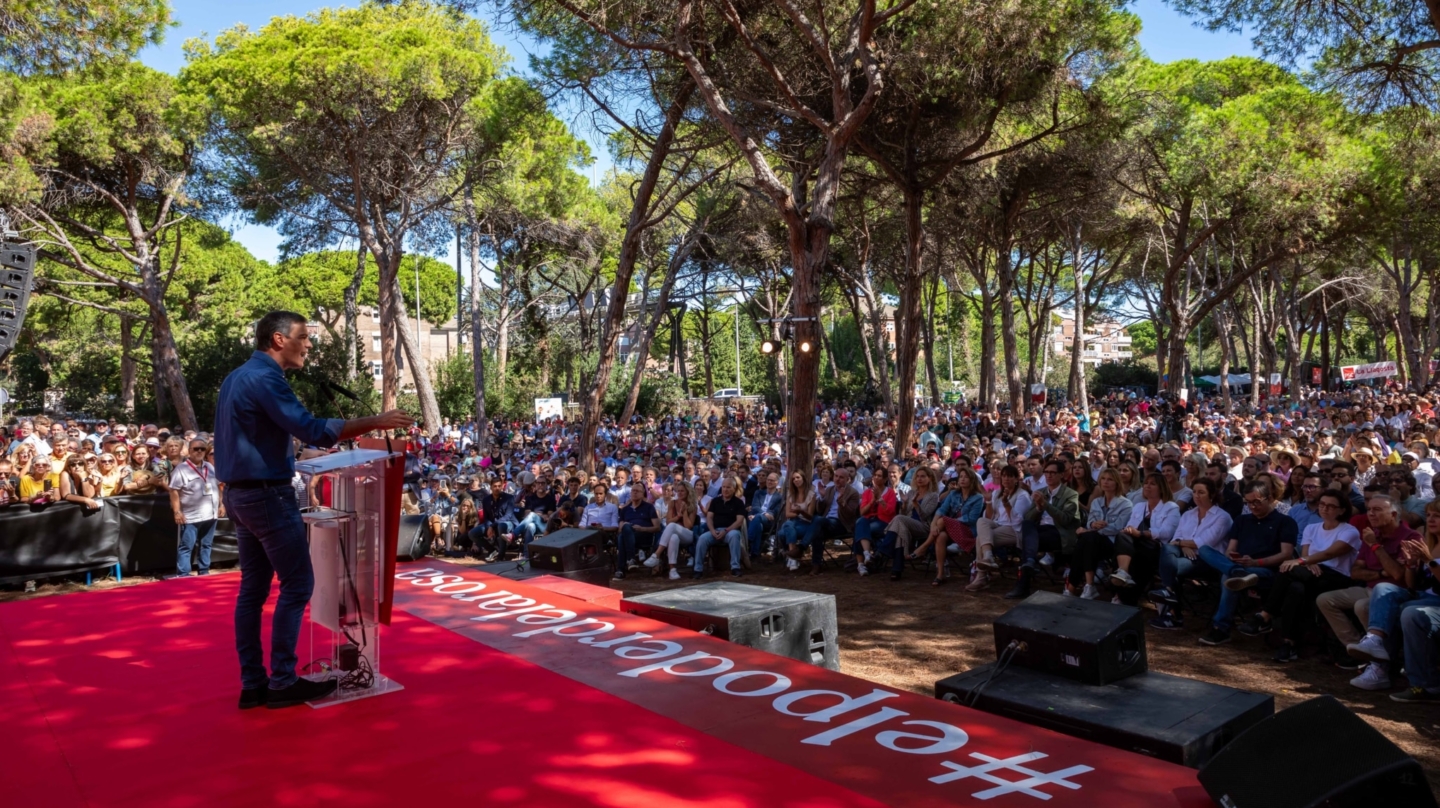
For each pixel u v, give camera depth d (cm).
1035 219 2528
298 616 376
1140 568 757
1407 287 2908
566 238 3064
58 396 4409
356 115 1998
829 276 3419
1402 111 1181
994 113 1396
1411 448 1091
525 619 535
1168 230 2698
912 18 1277
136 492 1036
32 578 945
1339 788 258
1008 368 2703
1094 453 1231
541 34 1326
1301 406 3166
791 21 1255
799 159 1443
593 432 1606
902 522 949
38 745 339
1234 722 363
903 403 1592
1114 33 1352
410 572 721
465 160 2247
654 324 2822
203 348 3312
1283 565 631
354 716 362
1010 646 436
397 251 2338
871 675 607
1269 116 2053
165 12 1343
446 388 3550
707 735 342
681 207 3094
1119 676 416
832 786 295
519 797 286
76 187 2334
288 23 2045
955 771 309
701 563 1038
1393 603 548
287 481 369
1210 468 816
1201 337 6162
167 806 284
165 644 488
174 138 2266
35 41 1294
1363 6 1097
